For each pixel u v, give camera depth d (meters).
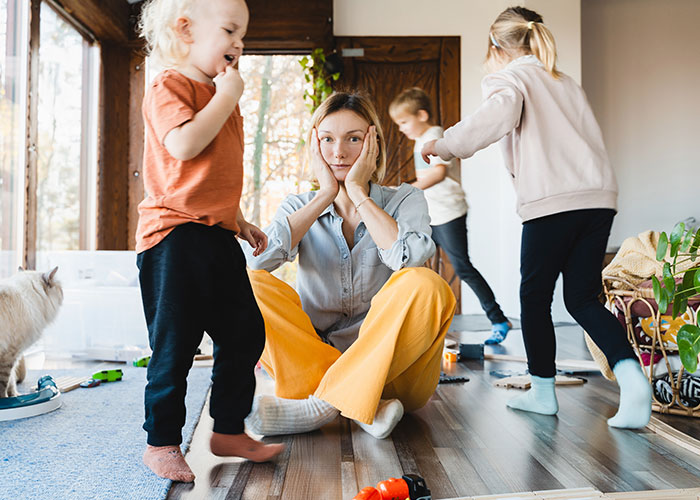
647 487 1.26
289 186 5.01
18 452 1.46
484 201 5.23
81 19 4.13
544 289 1.85
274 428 1.59
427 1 5.15
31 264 3.29
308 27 4.94
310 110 4.94
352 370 1.52
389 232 1.63
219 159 1.31
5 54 3.08
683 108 5.63
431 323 1.52
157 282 1.29
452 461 1.42
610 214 1.81
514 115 1.80
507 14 2.02
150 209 1.30
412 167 5.07
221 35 1.31
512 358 2.91
